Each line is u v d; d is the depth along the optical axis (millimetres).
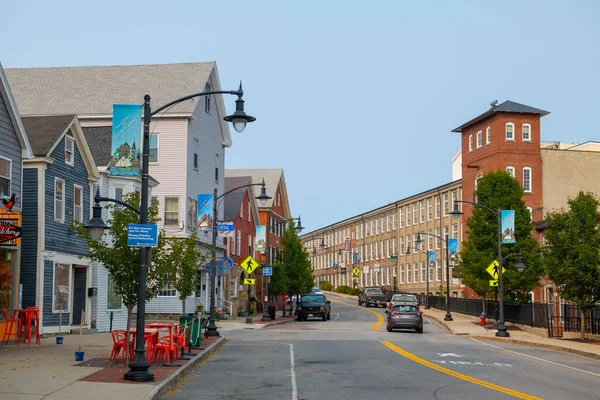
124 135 17484
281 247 81500
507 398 15055
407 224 94000
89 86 49688
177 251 25516
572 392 16391
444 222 80188
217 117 53062
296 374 19531
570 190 64375
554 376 19797
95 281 33094
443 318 57125
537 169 64125
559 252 34781
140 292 17000
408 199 92562
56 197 29625
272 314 54000
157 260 20141
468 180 70062
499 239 38844
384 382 17734
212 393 15852
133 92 48406
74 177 31250
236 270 58906
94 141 38219
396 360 23547
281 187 82188
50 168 28969
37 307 27547
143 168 17328
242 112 18141
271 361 23281
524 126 64562
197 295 48281
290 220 62812
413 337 36844
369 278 110625
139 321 16891
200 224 35094
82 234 20062
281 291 58562
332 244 133500
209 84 50938
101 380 16312
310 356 25016
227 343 31234
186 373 19547
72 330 30875
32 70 51812
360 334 38281
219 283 54156
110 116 46812
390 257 98188
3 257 25641
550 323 37438
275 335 36875
